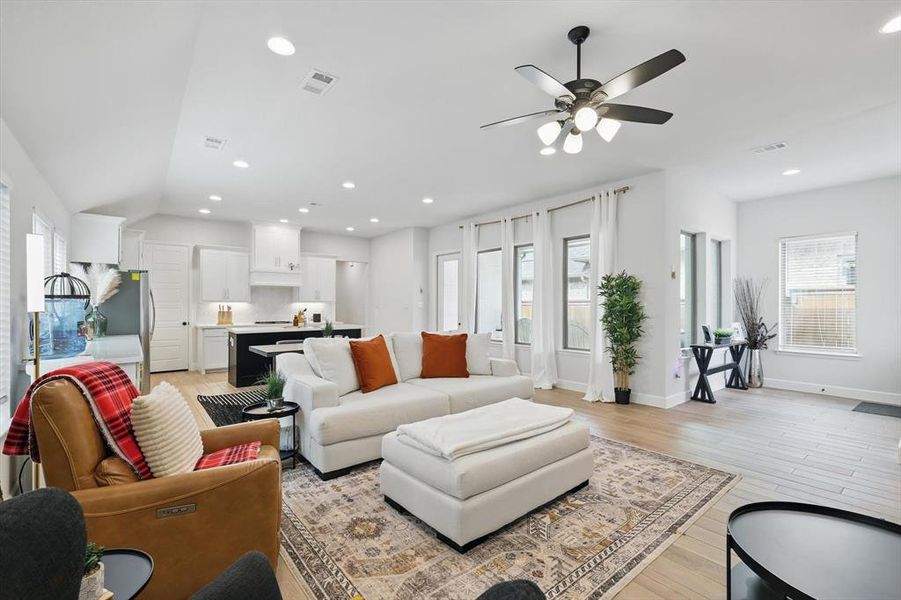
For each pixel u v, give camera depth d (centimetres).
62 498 59
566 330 599
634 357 493
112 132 310
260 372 600
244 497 161
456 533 194
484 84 286
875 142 396
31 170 294
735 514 161
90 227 495
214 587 66
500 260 696
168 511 150
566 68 267
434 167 469
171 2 194
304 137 379
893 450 339
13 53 185
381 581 177
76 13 175
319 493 259
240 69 265
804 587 123
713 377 569
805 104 316
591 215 554
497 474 207
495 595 59
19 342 265
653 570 185
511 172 486
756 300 606
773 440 363
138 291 483
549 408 280
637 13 214
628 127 361
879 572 129
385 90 294
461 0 204
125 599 99
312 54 250
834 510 161
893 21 219
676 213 495
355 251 935
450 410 347
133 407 161
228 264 756
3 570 48
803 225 569
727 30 227
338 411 287
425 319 837
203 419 425
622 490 263
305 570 184
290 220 767
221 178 505
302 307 864
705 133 371
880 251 511
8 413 232
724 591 171
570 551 198
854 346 530
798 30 227
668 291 482
